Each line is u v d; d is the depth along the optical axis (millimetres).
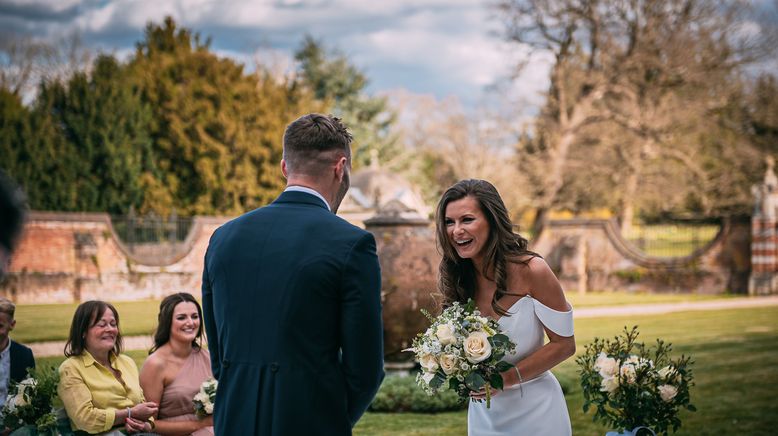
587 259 29844
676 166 36062
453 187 3660
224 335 2809
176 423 4691
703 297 25609
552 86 35719
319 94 50625
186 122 35344
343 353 2725
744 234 26531
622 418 4258
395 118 52000
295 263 2691
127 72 35969
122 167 32688
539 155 36125
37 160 30203
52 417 4535
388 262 8969
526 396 3639
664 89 34656
